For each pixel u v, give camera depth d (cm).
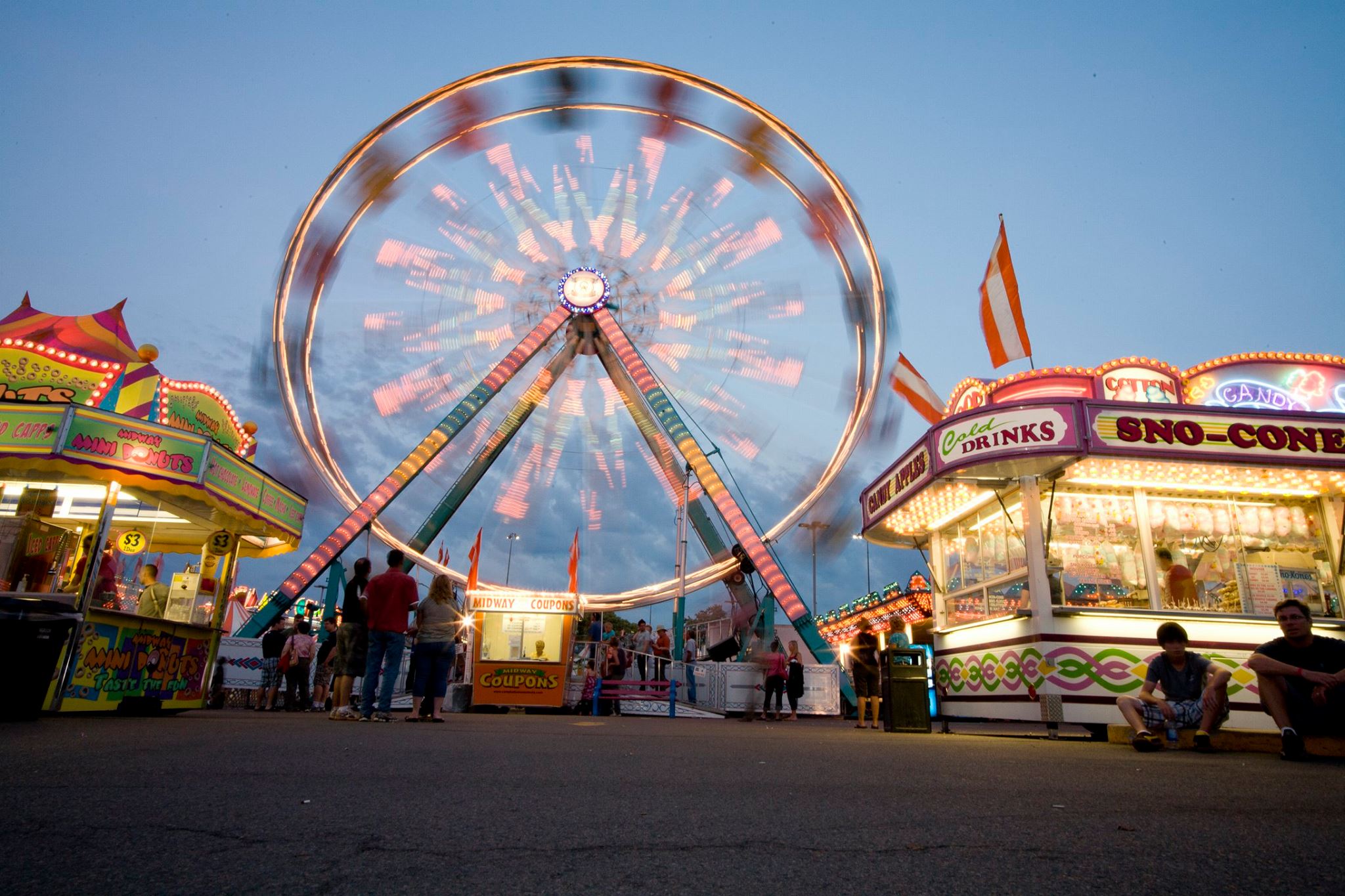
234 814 255
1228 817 281
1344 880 192
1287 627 556
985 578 1129
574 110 2369
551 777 370
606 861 207
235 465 1029
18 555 856
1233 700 938
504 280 2466
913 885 188
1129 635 945
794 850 223
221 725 698
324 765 390
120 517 1091
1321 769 467
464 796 307
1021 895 180
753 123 2302
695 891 182
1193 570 1016
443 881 185
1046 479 1014
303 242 2150
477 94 2245
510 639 1588
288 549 1262
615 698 1581
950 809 296
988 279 1332
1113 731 761
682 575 2170
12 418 865
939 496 1121
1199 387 1067
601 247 2514
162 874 184
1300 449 962
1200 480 1012
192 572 1104
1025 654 980
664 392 2294
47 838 214
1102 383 1063
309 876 186
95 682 866
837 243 2302
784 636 2872
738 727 1116
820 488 2197
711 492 2161
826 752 571
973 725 1171
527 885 184
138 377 1002
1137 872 201
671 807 290
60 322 1126
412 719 891
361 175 2191
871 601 2444
